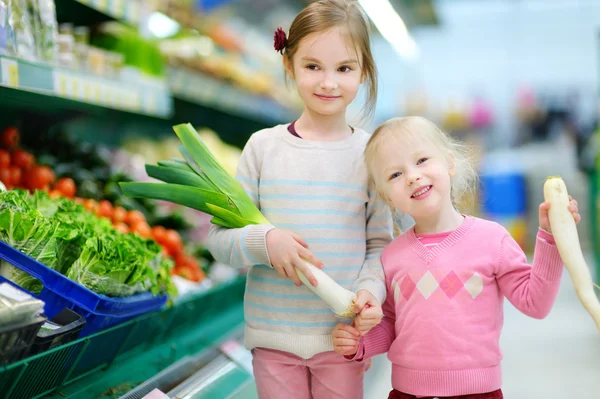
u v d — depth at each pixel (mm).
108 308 1540
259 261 1449
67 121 3008
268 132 1657
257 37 4922
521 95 7441
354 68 1542
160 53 2803
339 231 1543
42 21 1888
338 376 1538
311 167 1565
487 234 1468
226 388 1914
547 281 1352
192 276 2643
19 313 1156
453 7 7961
